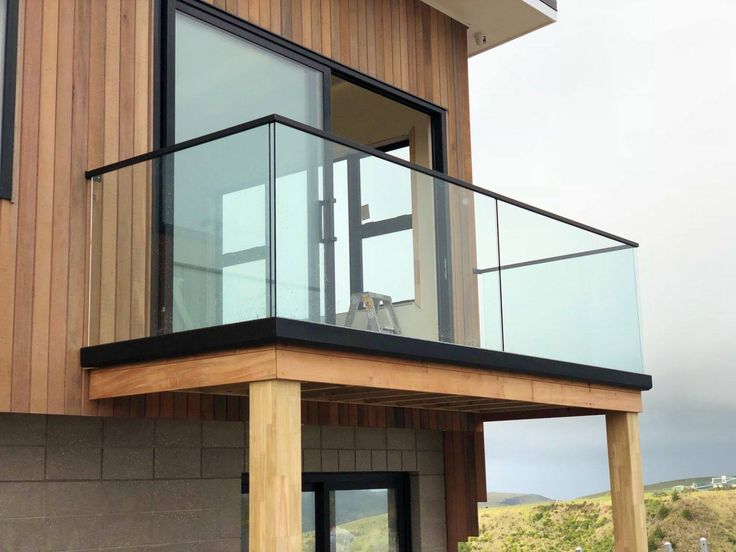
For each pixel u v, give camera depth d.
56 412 5.52
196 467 6.58
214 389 5.77
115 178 5.80
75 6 5.95
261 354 4.98
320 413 7.08
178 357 5.33
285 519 4.81
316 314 5.33
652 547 25.42
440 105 8.77
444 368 6.14
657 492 27.30
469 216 6.84
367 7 8.10
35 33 5.72
